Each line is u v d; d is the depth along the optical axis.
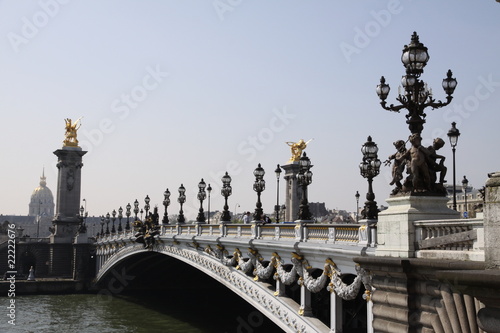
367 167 27.09
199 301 90.44
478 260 17.84
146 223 76.19
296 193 107.88
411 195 21.39
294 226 35.03
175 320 71.44
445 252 19.34
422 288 20.05
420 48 22.11
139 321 71.81
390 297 21.31
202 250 53.44
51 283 107.62
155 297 96.50
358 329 33.78
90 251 118.62
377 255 22.89
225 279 46.28
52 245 122.69
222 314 75.19
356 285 27.45
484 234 16.17
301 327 33.72
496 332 14.21
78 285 109.00
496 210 15.77
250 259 41.47
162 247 68.81
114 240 96.81
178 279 99.25
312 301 36.31
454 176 35.00
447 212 21.38
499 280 13.67
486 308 14.58
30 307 87.31
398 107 23.00
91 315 78.19
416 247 20.89
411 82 22.19
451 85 22.50
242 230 44.25
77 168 130.38
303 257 33.31
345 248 27.53
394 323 21.22
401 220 21.44
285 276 35.28
